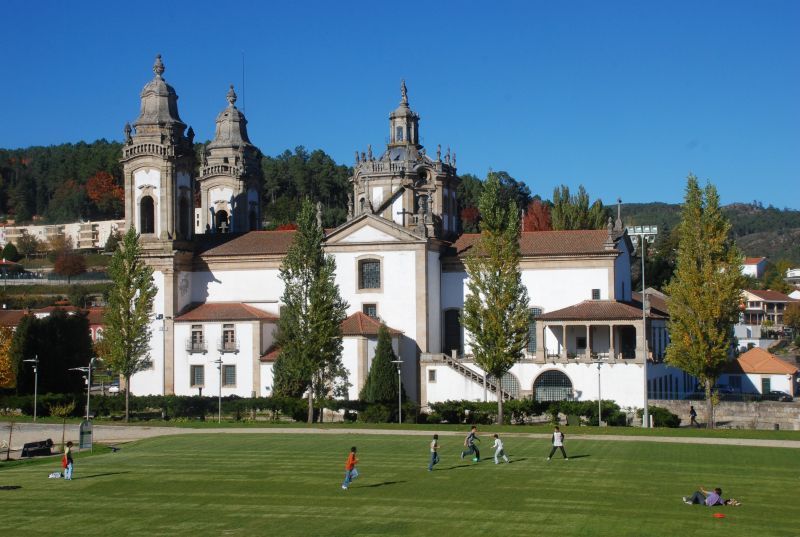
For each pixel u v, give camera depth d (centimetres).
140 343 11631
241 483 6606
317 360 10706
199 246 13400
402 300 12381
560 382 11550
